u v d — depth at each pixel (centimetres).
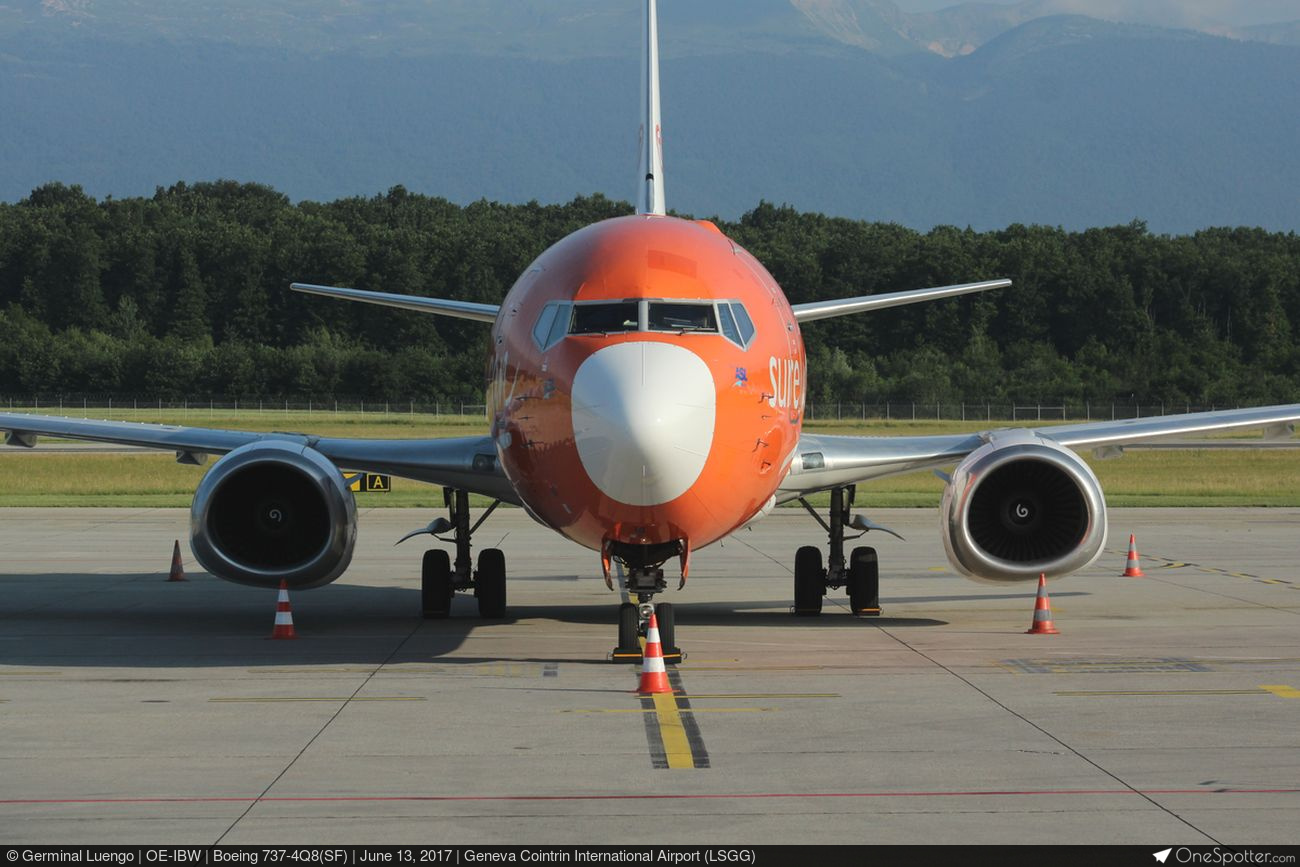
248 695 4934
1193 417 6938
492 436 5841
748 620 6906
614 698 4859
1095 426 6831
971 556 6078
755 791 3641
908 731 4334
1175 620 6875
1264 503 15100
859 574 7025
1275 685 5097
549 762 3950
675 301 5066
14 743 4197
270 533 6225
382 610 7344
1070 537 6203
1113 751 4069
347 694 4947
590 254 5312
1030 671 5394
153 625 6762
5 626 6719
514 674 5344
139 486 17675
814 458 6247
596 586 8381
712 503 4953
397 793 3625
